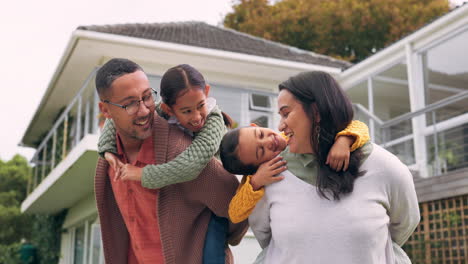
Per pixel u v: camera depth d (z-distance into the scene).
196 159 2.19
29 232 22.70
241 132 2.23
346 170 2.05
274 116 12.09
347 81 13.07
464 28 9.88
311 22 24.62
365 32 24.12
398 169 2.07
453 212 7.91
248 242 5.21
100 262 10.68
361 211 1.99
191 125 2.28
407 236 2.22
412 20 23.69
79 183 11.22
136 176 2.17
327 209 2.01
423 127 10.53
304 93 2.09
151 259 2.36
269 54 12.45
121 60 2.17
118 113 2.15
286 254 2.06
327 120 2.06
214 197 2.31
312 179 2.10
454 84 10.09
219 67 12.06
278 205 2.12
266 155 2.20
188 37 12.54
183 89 2.19
